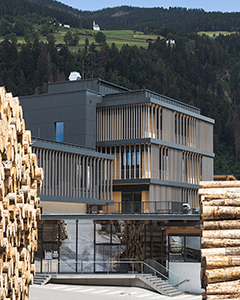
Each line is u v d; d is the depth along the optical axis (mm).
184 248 40656
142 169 60406
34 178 13477
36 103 64125
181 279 40438
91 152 55844
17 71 198250
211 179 72375
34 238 13750
